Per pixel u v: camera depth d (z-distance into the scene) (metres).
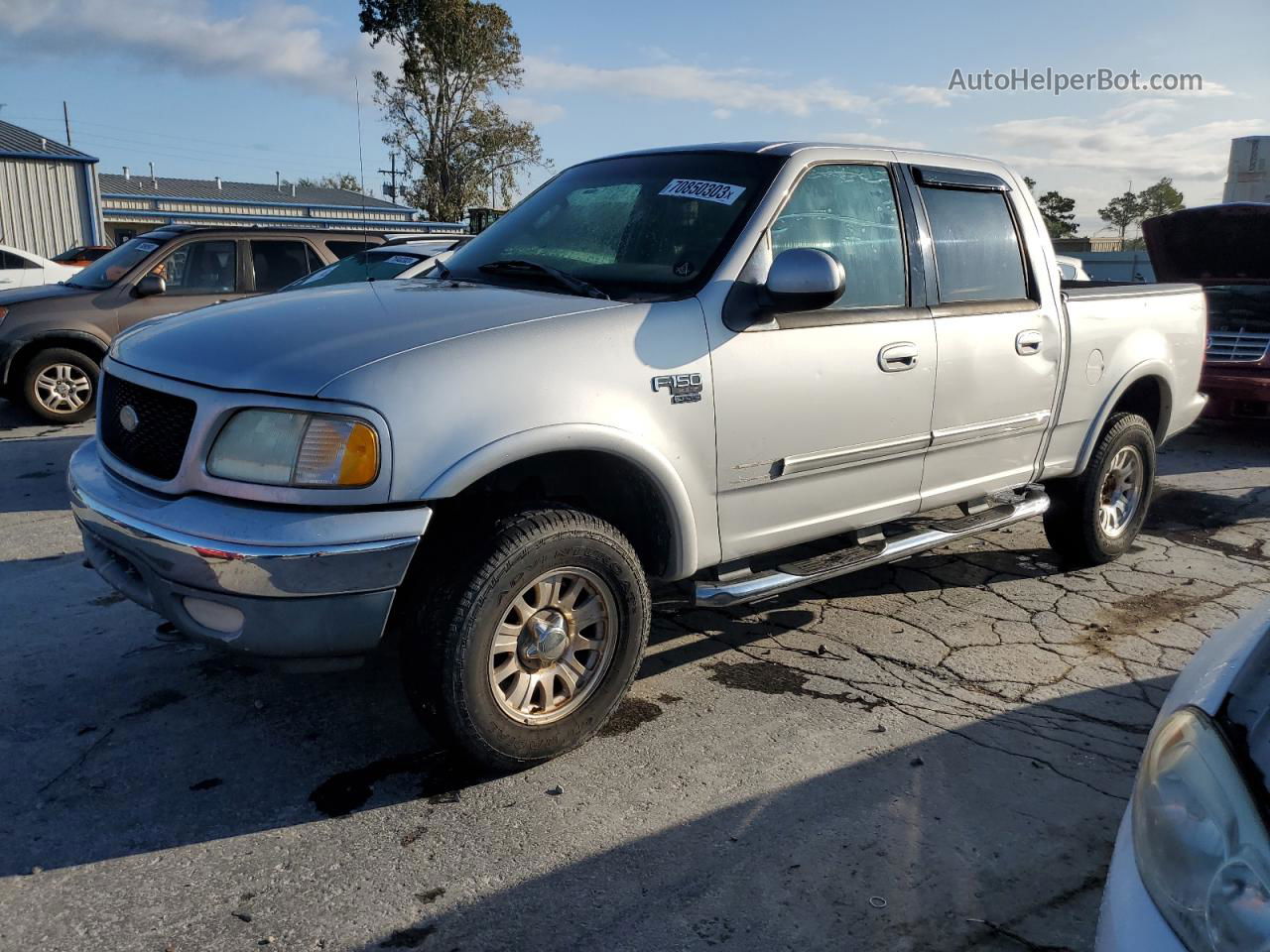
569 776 3.18
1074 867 2.78
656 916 2.53
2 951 2.36
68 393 9.16
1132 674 4.10
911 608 4.78
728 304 3.39
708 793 3.10
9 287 15.72
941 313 4.08
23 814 2.90
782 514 3.65
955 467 4.30
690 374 3.25
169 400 2.96
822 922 2.52
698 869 2.72
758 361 3.43
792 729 3.53
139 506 2.89
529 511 3.01
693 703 3.71
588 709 3.23
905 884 2.68
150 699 3.62
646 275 3.54
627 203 3.91
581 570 3.09
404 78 42.78
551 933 2.46
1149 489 5.52
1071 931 2.52
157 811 2.94
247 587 2.67
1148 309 5.26
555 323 3.06
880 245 3.95
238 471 2.76
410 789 3.08
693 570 3.40
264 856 2.74
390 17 41.75
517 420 2.88
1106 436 5.11
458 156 44.06
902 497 4.10
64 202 30.11
